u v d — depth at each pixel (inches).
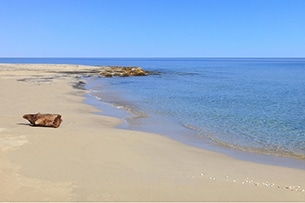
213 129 785.6
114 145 569.9
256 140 684.7
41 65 3875.5
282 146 641.6
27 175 391.2
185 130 775.1
